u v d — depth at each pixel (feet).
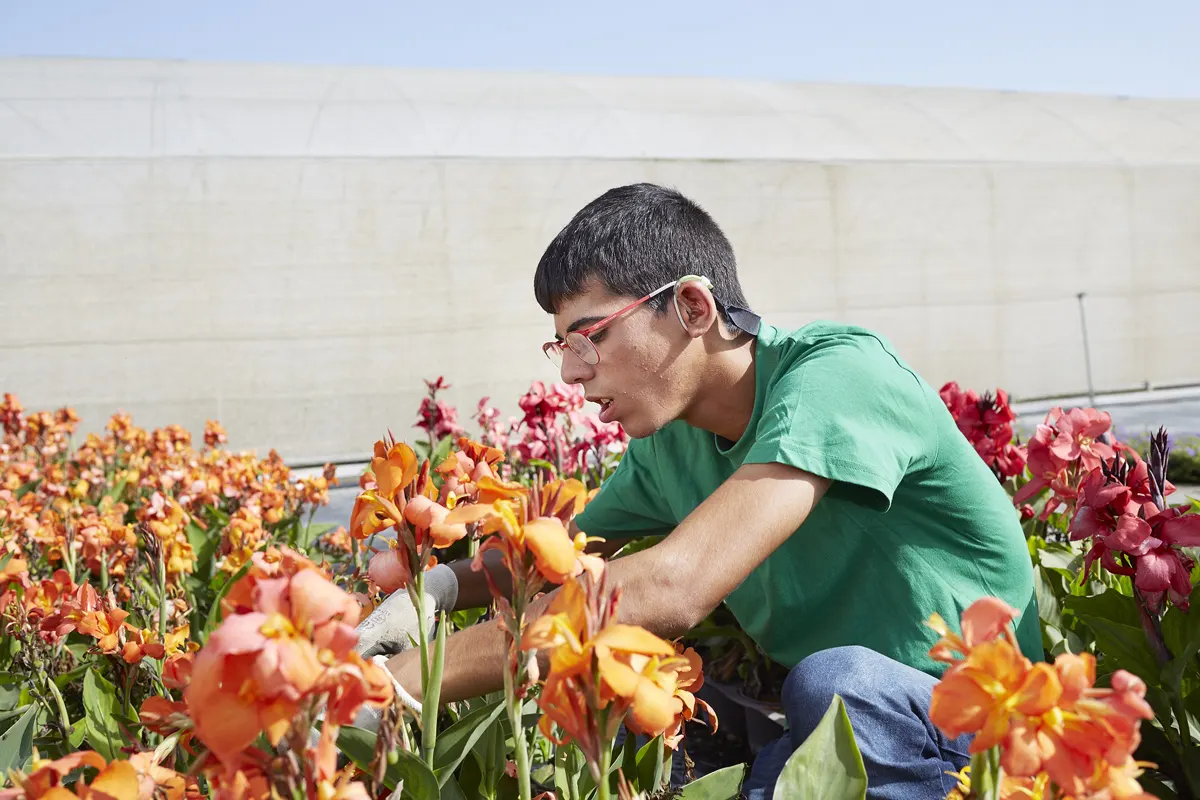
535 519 3.90
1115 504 6.60
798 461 5.70
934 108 57.57
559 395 14.07
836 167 50.70
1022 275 53.31
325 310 43.78
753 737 10.89
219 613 6.47
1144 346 55.06
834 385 6.08
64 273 41.27
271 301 43.21
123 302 41.78
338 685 3.03
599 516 8.52
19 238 40.86
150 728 4.05
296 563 3.29
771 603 7.36
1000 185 53.01
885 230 51.52
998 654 3.10
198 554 10.97
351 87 49.44
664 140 50.83
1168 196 55.21
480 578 6.86
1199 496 24.94
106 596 6.77
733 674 11.78
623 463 8.45
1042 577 8.67
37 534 10.49
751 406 6.81
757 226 49.75
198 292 42.47
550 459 14.12
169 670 4.50
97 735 5.83
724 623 11.69
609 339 6.25
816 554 6.98
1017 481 11.74
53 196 41.14
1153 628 6.69
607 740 3.43
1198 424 44.50
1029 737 3.04
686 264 6.33
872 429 6.09
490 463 5.08
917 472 6.64
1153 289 55.16
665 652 3.29
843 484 6.17
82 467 18.67
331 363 43.86
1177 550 6.75
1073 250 54.08
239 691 2.93
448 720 6.30
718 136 51.90
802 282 50.34
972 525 6.86
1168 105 61.82
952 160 52.65
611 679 3.26
